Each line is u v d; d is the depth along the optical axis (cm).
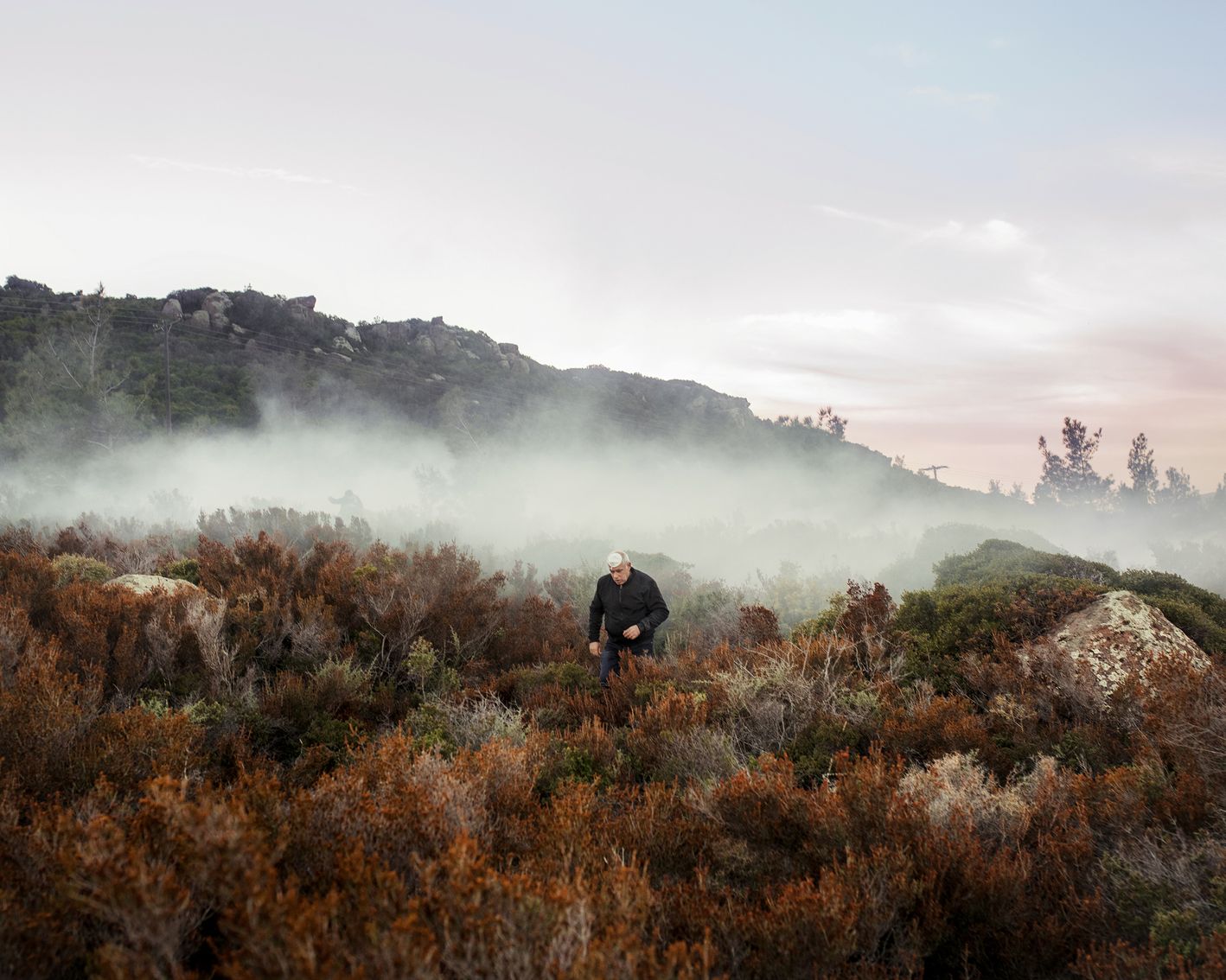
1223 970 220
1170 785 346
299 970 157
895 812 285
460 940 182
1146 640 550
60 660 467
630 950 187
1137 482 5222
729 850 284
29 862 217
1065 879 280
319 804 250
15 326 5200
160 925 177
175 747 324
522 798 313
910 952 233
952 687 559
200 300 7525
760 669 539
